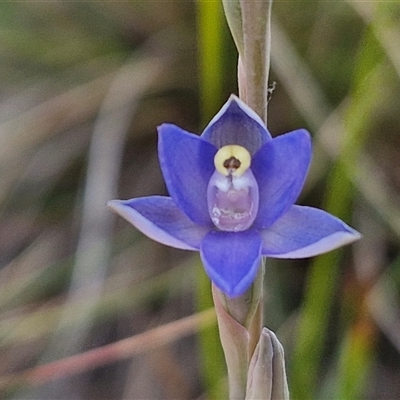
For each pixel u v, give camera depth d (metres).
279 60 0.46
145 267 0.47
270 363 0.33
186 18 0.52
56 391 0.44
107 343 0.45
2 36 0.53
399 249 0.45
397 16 0.41
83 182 0.50
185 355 0.45
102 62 0.53
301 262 0.45
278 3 0.49
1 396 0.41
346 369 0.38
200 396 0.43
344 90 0.48
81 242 0.45
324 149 0.44
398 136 0.48
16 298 0.46
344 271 0.44
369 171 0.44
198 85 0.51
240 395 0.33
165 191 0.50
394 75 0.46
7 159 0.50
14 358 0.44
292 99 0.46
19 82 0.53
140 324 0.45
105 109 0.50
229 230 0.32
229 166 0.32
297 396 0.39
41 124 0.51
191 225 0.32
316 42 0.49
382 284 0.42
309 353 0.39
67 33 0.54
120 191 0.50
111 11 0.53
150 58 0.52
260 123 0.32
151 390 0.43
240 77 0.33
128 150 0.52
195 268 0.46
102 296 0.45
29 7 0.54
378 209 0.43
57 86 0.53
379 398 0.42
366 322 0.39
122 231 0.49
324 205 0.42
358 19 0.48
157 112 0.52
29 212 0.50
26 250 0.48
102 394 0.44
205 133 0.32
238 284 0.31
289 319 0.43
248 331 0.33
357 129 0.38
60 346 0.43
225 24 0.45
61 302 0.45
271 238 0.32
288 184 0.32
